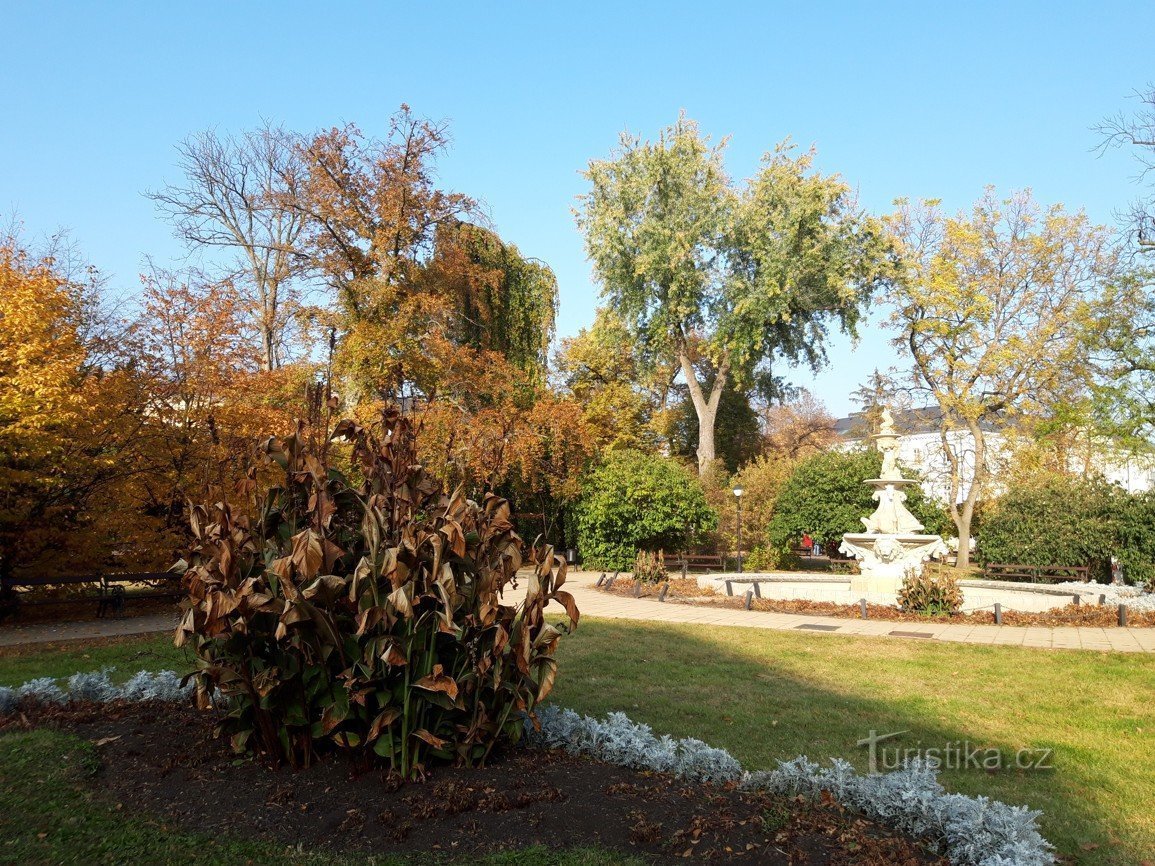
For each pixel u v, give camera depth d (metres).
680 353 38.88
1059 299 29.72
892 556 16.14
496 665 4.68
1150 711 6.97
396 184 24.55
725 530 28.92
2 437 11.25
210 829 3.97
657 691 7.75
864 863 3.64
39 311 11.89
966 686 7.97
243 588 4.41
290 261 27.91
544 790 4.35
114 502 13.66
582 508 25.23
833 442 48.19
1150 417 23.86
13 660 9.17
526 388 29.20
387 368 24.02
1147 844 4.28
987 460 31.08
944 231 31.25
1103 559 18.98
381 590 4.45
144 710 5.88
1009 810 4.03
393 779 4.37
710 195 35.41
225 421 14.50
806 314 36.56
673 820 4.05
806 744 5.95
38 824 3.95
